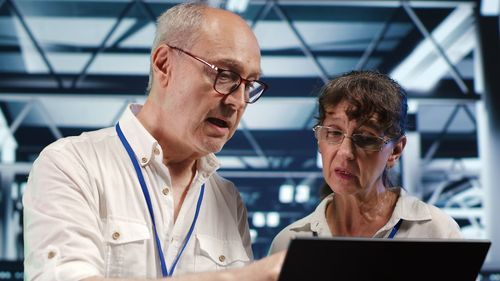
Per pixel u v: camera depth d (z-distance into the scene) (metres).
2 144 9.01
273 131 9.04
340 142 2.17
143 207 2.03
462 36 8.35
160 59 2.04
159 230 2.03
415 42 8.44
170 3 8.18
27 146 9.05
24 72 8.42
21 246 8.95
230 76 1.95
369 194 2.28
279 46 8.48
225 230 2.18
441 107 8.78
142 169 2.05
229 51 1.94
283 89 8.56
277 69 8.58
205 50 1.95
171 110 2.01
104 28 8.33
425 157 8.97
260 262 1.59
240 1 8.06
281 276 1.44
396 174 2.43
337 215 2.36
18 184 9.02
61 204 1.90
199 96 1.95
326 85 2.25
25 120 8.97
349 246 1.46
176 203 2.11
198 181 2.13
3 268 8.56
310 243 1.42
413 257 1.54
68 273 1.76
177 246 2.06
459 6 8.18
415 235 2.28
